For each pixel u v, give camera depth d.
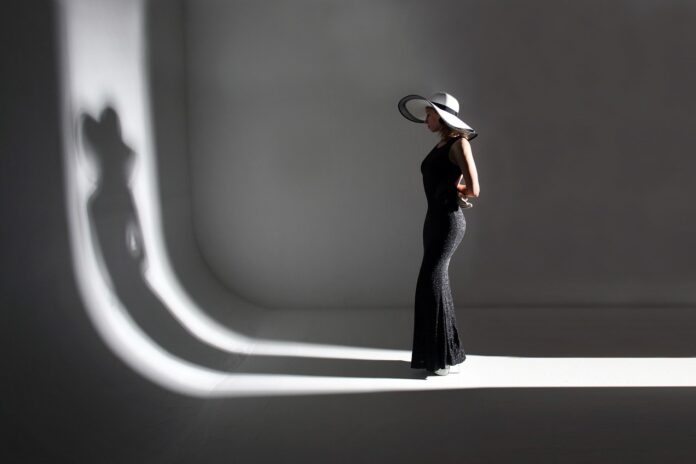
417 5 4.09
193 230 4.29
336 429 2.34
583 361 3.17
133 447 2.03
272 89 4.17
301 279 4.33
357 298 4.34
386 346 3.45
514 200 4.25
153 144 3.53
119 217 2.98
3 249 1.97
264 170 4.24
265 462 2.06
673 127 4.15
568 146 4.19
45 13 2.31
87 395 2.12
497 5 4.08
